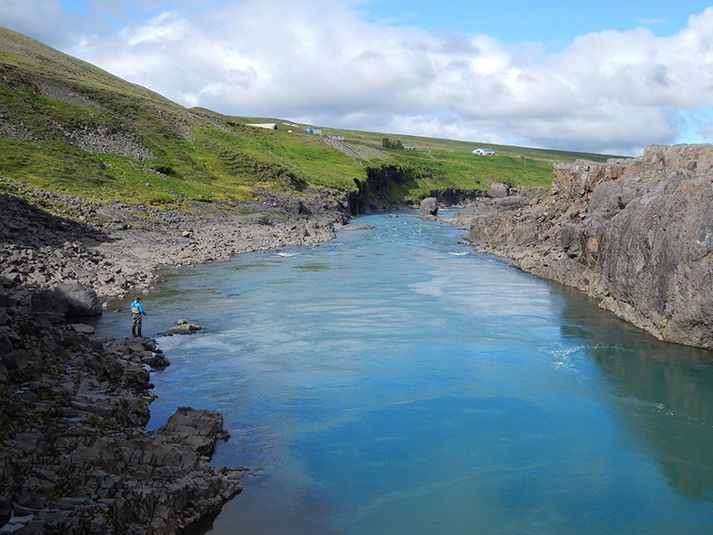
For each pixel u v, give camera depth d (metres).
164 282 58.25
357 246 90.25
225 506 21.03
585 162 86.44
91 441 21.19
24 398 23.19
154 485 19.55
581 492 22.62
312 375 33.75
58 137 110.25
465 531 20.19
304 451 25.23
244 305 49.34
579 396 31.34
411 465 24.34
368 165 188.62
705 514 21.36
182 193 108.69
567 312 49.00
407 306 49.97
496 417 28.77
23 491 17.19
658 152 71.31
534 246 80.25
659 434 27.25
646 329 43.50
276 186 138.00
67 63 185.62
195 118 175.75
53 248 59.66
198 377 33.09
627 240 47.50
